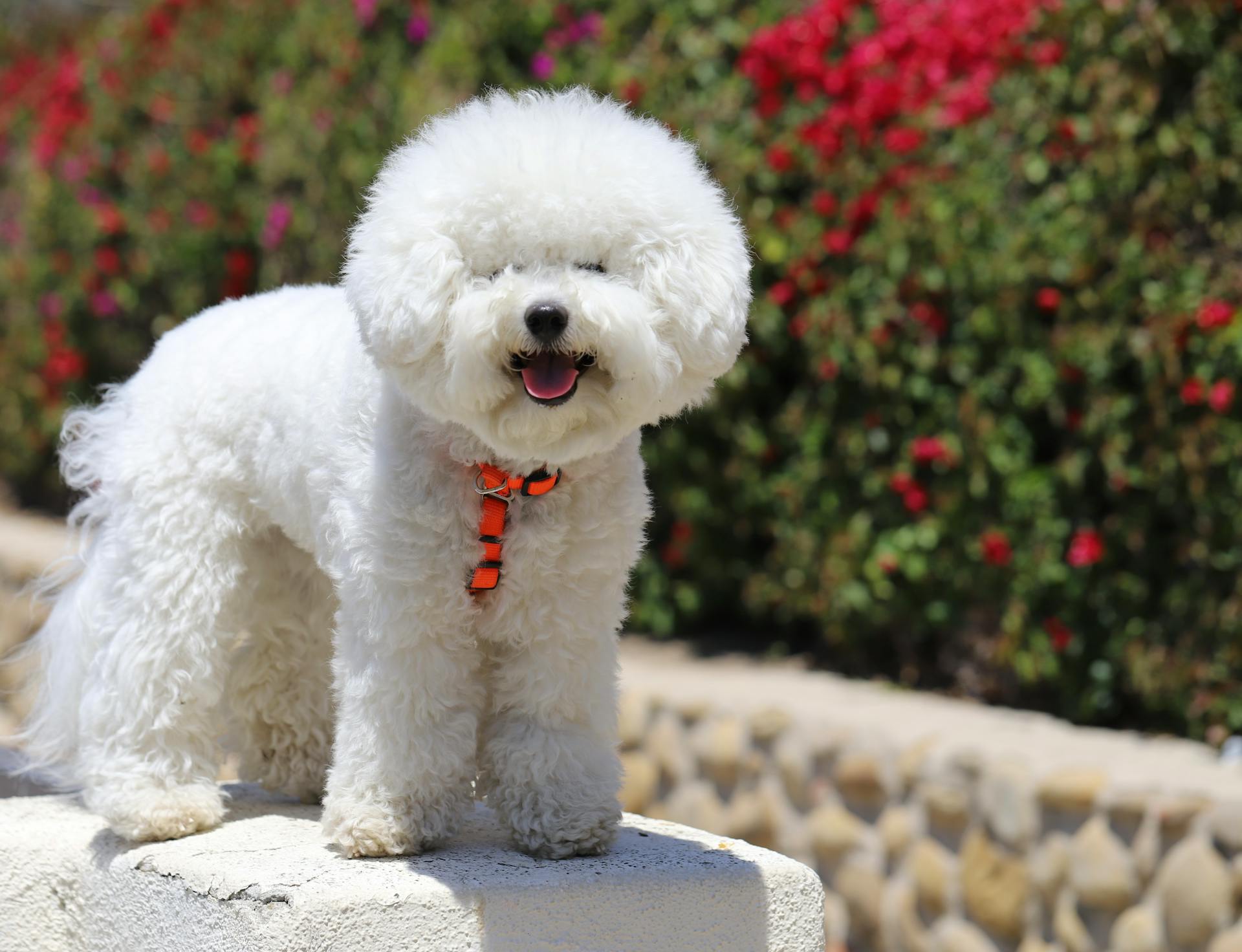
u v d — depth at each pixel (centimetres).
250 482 290
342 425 262
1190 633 475
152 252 840
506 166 245
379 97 704
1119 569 496
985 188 514
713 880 263
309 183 739
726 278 252
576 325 237
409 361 246
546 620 260
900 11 555
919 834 440
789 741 479
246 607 303
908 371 539
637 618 646
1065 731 479
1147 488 485
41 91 998
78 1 1186
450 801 264
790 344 586
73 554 336
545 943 248
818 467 568
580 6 646
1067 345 489
